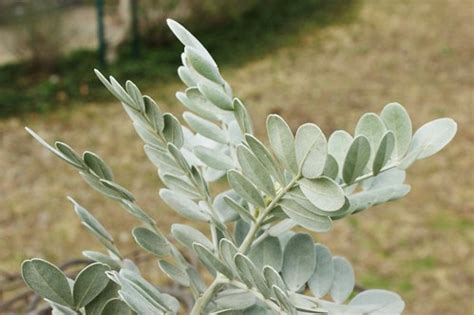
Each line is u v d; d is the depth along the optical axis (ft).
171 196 2.50
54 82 18.99
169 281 10.55
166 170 2.52
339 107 18.40
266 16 24.13
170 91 18.78
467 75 20.21
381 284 11.31
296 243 2.53
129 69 19.70
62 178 14.66
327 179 1.93
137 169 14.98
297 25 23.86
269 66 20.90
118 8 21.53
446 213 13.37
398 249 12.23
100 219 13.15
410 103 18.56
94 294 2.17
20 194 14.08
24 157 15.49
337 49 22.20
